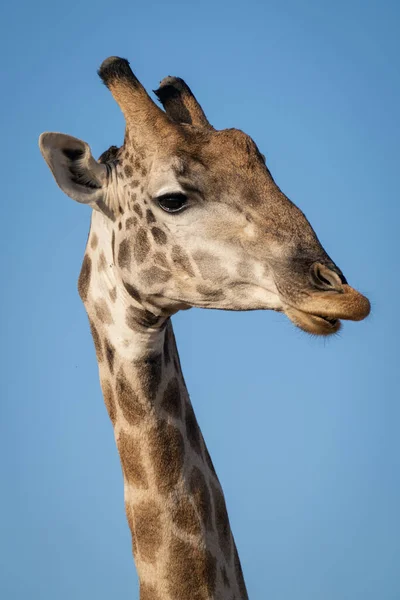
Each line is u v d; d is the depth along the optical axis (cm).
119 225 1966
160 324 1947
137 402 1911
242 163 1864
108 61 2000
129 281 1939
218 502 1933
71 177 1972
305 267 1770
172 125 1930
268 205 1836
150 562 1861
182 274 1894
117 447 1942
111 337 1964
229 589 1878
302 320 1764
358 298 1684
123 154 1991
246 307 1889
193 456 1925
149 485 1880
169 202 1881
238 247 1842
